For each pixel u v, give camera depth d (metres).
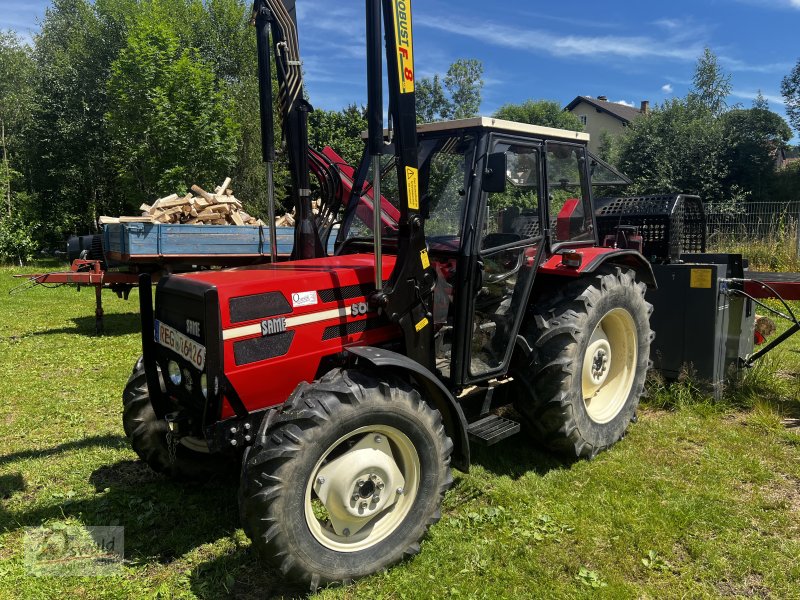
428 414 2.83
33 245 20.33
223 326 2.62
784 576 2.73
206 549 3.01
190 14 25.31
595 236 4.45
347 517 2.69
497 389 3.83
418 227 3.05
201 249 8.12
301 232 3.69
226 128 18.78
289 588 2.69
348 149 21.38
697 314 4.87
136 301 11.77
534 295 4.09
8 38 28.23
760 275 5.70
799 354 6.39
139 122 18.08
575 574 2.76
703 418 4.62
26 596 2.63
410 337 3.09
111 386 5.75
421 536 2.88
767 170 21.97
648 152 21.52
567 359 3.60
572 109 38.22
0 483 3.71
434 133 3.59
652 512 3.25
